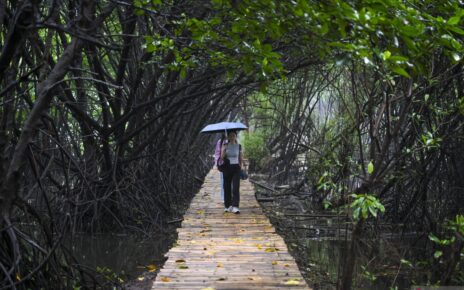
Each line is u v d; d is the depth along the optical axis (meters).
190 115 15.68
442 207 8.63
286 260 6.41
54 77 5.01
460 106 6.59
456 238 6.32
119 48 4.50
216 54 5.29
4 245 5.18
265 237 7.99
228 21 4.91
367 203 5.07
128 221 10.96
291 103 19.92
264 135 23.59
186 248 7.13
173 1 6.54
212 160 29.25
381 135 9.06
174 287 5.21
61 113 9.77
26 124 4.90
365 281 7.24
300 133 18.52
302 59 9.49
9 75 5.36
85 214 10.27
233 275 5.68
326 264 8.23
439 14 4.66
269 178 20.80
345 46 3.39
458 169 8.59
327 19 3.42
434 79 5.84
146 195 12.08
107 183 10.70
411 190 9.66
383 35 3.48
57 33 8.84
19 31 4.36
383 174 5.86
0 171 4.98
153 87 10.02
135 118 10.86
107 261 8.61
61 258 6.95
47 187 9.84
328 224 11.15
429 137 6.06
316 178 12.69
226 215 10.14
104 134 10.10
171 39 5.95
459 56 3.74
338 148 13.11
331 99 18.17
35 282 5.40
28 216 5.91
